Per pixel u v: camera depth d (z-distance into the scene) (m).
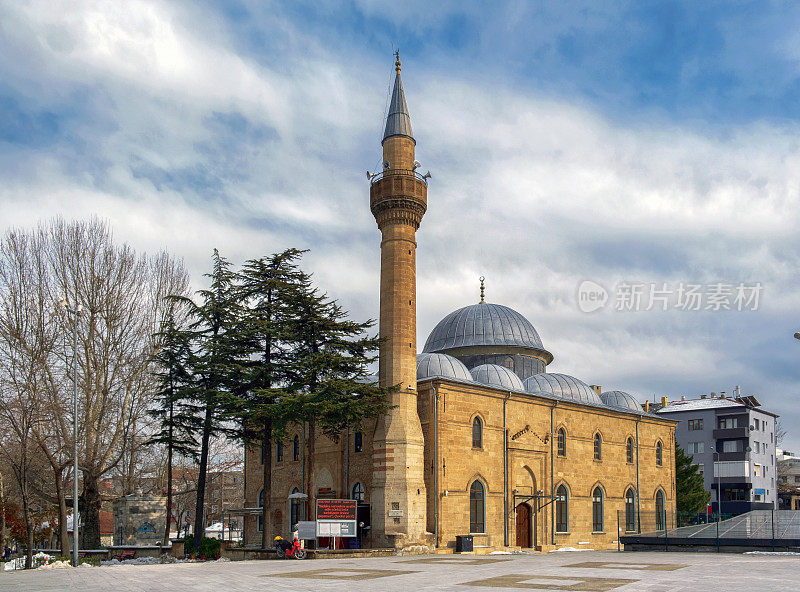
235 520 86.69
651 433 64.94
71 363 49.47
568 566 29.84
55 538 66.25
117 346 51.66
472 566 30.09
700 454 95.88
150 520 65.19
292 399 41.47
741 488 91.38
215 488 84.38
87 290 50.66
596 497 58.28
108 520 85.62
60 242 50.91
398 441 44.75
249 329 47.03
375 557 38.34
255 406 44.41
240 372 46.53
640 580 22.98
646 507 62.62
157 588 21.11
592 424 59.09
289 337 45.97
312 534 39.84
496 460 50.25
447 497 46.34
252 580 23.72
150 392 52.62
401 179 48.38
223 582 23.00
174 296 50.84
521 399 53.09
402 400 45.53
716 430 94.69
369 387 43.44
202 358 46.97
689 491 73.19
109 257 52.44
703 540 42.91
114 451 53.59
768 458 97.62
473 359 63.06
